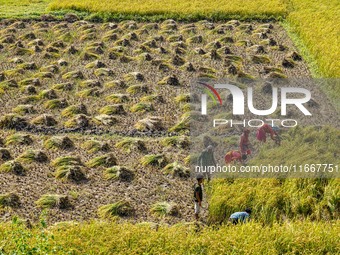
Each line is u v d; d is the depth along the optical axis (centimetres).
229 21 4322
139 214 2131
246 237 1797
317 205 2091
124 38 3897
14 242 1600
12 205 2125
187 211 2166
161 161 2456
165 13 4419
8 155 2478
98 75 3375
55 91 3114
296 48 3884
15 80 3231
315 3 4734
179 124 2788
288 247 1766
